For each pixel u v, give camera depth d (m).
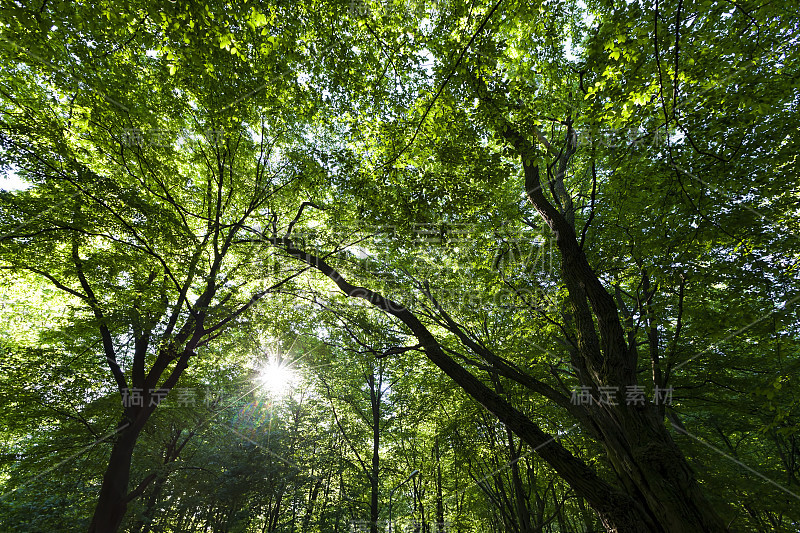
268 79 8.05
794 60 5.35
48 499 11.39
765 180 6.58
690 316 7.57
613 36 4.93
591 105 5.56
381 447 22.72
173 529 17.41
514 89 6.41
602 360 5.74
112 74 8.87
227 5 6.01
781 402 8.03
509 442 12.29
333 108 8.32
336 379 19.58
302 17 7.15
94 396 10.12
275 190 11.86
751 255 6.79
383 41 7.25
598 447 10.14
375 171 8.08
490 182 7.18
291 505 21.83
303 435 20.77
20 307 12.03
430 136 7.45
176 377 9.75
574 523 17.98
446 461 16.50
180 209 10.52
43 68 7.51
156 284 10.66
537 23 7.00
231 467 16.94
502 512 13.16
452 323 8.89
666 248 7.05
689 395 9.12
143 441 11.79
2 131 7.63
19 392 8.86
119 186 8.90
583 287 6.08
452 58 6.02
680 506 4.42
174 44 6.41
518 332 9.60
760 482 8.74
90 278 10.12
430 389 13.52
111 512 8.38
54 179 8.30
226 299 11.17
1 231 7.85
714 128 6.13
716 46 5.01
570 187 10.01
